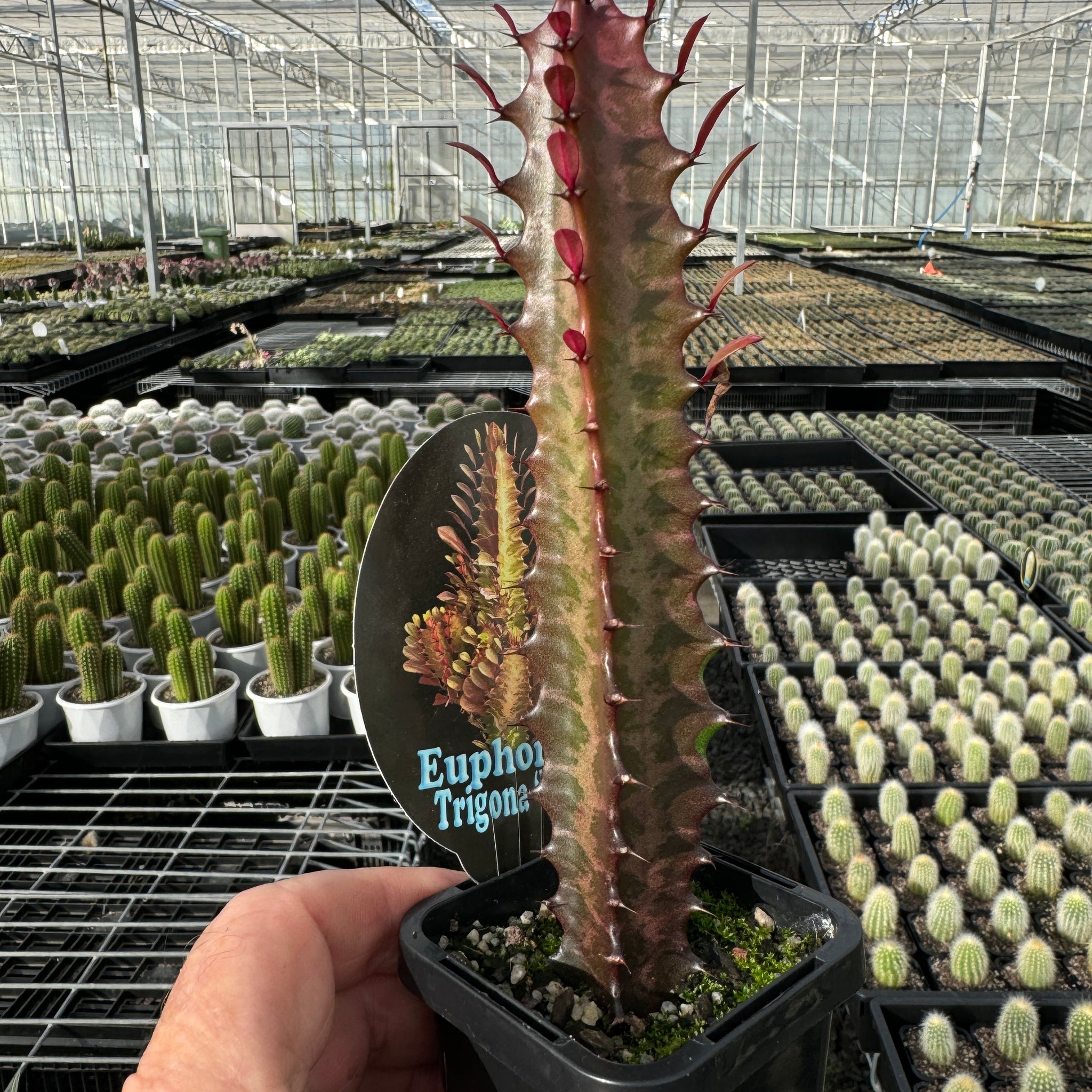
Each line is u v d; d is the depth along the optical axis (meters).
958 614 4.26
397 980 1.09
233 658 3.07
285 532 4.14
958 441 6.46
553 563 0.91
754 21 10.16
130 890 2.24
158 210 31.61
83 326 10.48
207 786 2.65
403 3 20.34
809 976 0.89
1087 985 2.24
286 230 26.97
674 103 29.16
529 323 0.89
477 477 1.24
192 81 32.09
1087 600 3.97
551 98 0.82
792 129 29.84
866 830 2.86
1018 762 3.01
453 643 1.24
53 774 2.69
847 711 3.31
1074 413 7.45
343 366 8.54
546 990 0.96
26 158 29.81
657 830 0.93
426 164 32.09
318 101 28.09
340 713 2.97
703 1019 0.92
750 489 5.80
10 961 2.02
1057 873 2.55
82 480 4.04
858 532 4.98
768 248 22.62
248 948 0.88
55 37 18.62
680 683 0.90
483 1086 0.95
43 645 2.87
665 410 0.86
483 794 1.28
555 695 0.93
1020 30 25.72
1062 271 16.14
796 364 8.30
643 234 0.83
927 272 13.84
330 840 2.42
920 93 29.94
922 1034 2.01
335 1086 1.03
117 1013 1.85
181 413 6.41
